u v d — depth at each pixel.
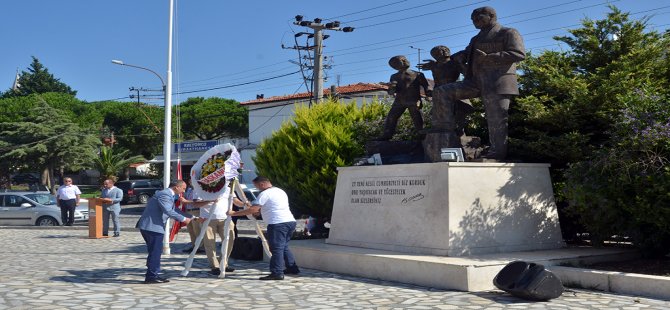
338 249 11.34
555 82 12.40
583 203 10.14
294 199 15.61
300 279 10.12
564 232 12.65
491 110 11.42
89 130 57.72
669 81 12.38
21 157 53.84
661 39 12.79
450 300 8.18
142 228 9.62
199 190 10.75
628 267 9.95
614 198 9.98
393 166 11.34
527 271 8.22
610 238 12.55
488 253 10.51
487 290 8.97
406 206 11.00
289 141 15.73
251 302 8.09
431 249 10.40
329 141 15.07
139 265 11.84
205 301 8.15
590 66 13.15
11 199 24.41
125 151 58.25
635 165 9.59
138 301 8.09
